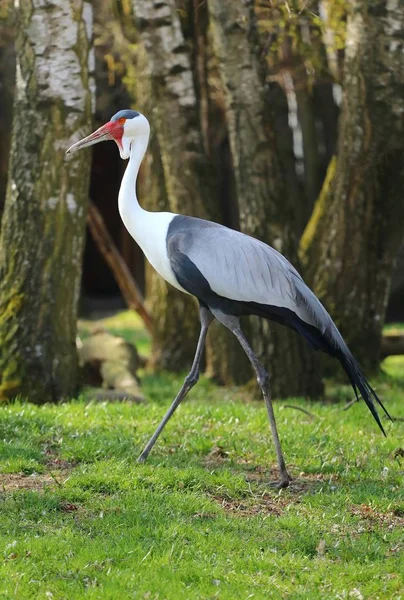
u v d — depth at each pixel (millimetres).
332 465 10906
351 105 17172
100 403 13914
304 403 15062
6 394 13992
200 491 9797
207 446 11383
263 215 15734
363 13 16594
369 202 17500
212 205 17734
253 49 15594
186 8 17234
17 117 14273
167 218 11016
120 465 10242
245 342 10539
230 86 15656
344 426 12914
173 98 17297
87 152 14375
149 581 7629
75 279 14508
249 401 16109
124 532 8539
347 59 17109
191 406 14266
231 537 8555
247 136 15664
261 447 11516
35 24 13945
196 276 10516
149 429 12094
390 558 8367
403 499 9789
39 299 14219
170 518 8938
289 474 10641
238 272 10430
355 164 17359
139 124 11188
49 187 14164
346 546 8508
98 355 17625
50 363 14250
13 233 14320
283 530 8867
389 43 16609
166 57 17000
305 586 7770
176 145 17500
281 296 10461
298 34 17312
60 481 9867
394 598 7602
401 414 14031
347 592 7660
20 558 7938
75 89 14109
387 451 11680
